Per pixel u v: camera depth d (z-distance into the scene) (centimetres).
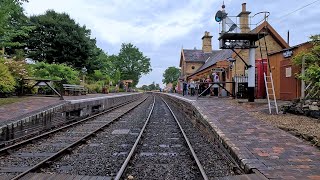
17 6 1892
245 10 2742
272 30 2720
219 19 1809
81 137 1136
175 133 1266
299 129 970
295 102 1371
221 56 3666
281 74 1920
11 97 1878
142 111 2423
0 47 2348
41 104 1504
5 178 616
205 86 3234
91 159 809
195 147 972
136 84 10538
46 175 625
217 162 777
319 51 1348
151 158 827
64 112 1574
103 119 1762
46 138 1110
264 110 1448
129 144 1025
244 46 1822
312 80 1251
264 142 830
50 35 4188
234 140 852
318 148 770
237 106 1658
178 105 2612
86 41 4316
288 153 721
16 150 902
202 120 1305
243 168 654
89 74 4559
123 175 654
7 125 977
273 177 554
